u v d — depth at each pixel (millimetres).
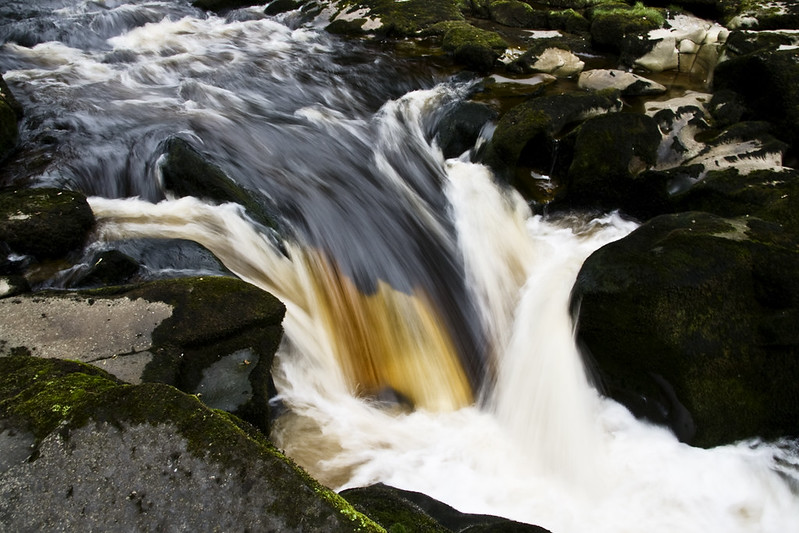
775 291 4848
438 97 9055
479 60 9961
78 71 9531
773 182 6434
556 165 7586
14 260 5172
